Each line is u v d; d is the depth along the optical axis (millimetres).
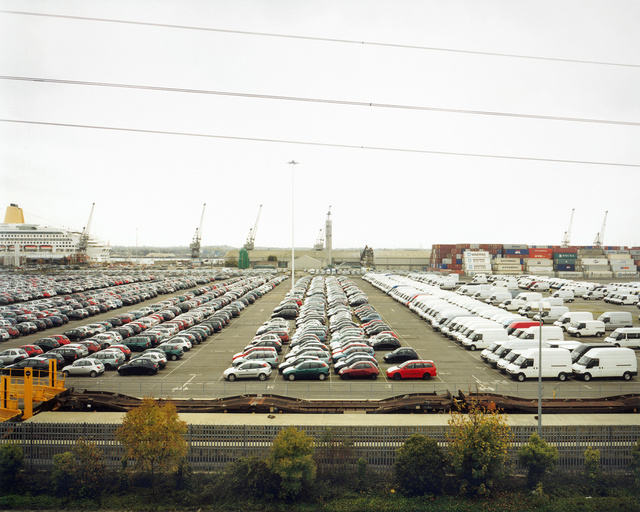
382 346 42906
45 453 21391
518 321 45906
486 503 18781
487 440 19250
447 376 34188
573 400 26828
